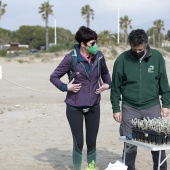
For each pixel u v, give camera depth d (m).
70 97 5.30
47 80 22.22
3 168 6.48
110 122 10.43
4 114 11.73
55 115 11.55
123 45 48.62
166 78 5.27
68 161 6.89
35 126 9.95
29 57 44.31
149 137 4.77
